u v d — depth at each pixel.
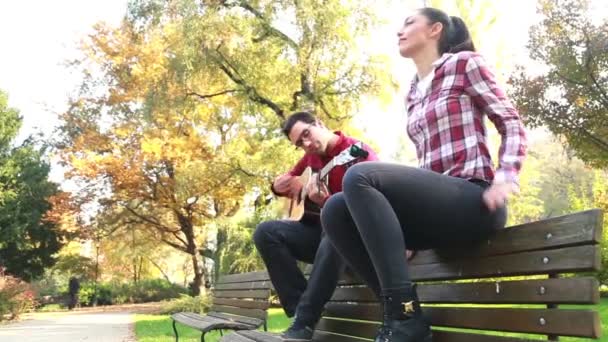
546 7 13.99
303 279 3.43
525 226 1.84
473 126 2.18
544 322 1.73
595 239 1.57
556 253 1.70
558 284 1.68
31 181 34.66
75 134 26.78
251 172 18.27
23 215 33.56
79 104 25.80
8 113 35.34
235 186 21.31
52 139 27.62
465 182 2.04
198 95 19.09
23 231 32.97
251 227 21.27
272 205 19.66
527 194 23.64
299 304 2.96
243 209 23.03
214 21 16.58
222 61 17.86
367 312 2.89
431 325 2.34
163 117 20.89
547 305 1.79
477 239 2.06
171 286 42.03
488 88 2.15
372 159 3.30
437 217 2.00
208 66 17.45
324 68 17.91
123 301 40.25
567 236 1.66
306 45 17.28
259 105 18.50
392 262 1.99
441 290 2.29
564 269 1.66
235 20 17.00
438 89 2.27
